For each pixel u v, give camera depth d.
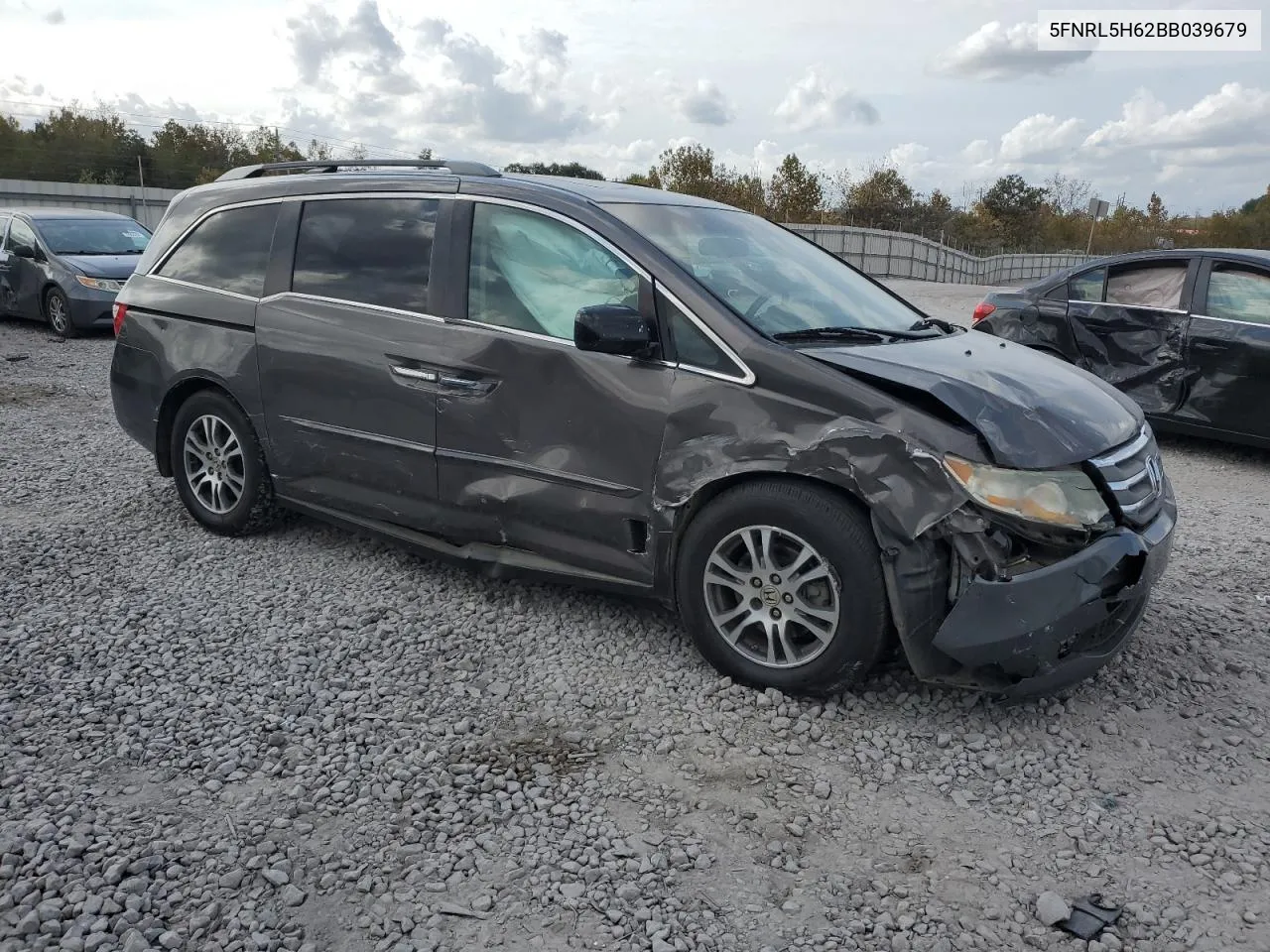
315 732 3.42
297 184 4.94
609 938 2.49
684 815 3.00
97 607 4.39
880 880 2.73
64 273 12.86
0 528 5.41
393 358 4.40
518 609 4.44
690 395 3.67
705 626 3.74
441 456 4.30
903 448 3.28
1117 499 3.42
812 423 3.44
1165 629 4.36
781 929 2.53
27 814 2.90
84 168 37.56
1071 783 3.20
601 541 3.95
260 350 4.88
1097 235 58.66
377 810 2.99
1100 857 2.85
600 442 3.87
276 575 4.80
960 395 3.38
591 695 3.71
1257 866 2.81
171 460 5.50
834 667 3.49
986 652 3.21
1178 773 3.29
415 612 4.41
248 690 3.69
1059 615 3.22
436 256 4.38
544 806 3.02
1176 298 7.79
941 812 3.05
